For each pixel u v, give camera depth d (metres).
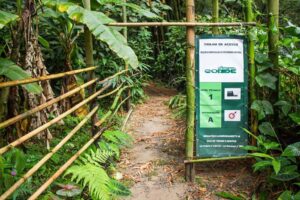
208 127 3.57
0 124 2.10
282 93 3.93
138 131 5.37
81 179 3.09
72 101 4.72
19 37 3.62
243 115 3.57
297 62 3.60
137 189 3.41
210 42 3.48
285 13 7.39
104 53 6.23
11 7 5.19
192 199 3.22
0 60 3.22
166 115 6.37
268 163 2.99
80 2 4.08
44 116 3.94
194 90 3.51
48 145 3.70
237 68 3.52
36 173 3.08
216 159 3.56
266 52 3.82
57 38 5.49
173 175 3.69
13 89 3.49
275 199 3.15
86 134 4.29
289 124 3.80
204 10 8.53
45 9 4.50
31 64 3.78
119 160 4.12
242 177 3.61
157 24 3.40
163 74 9.67
